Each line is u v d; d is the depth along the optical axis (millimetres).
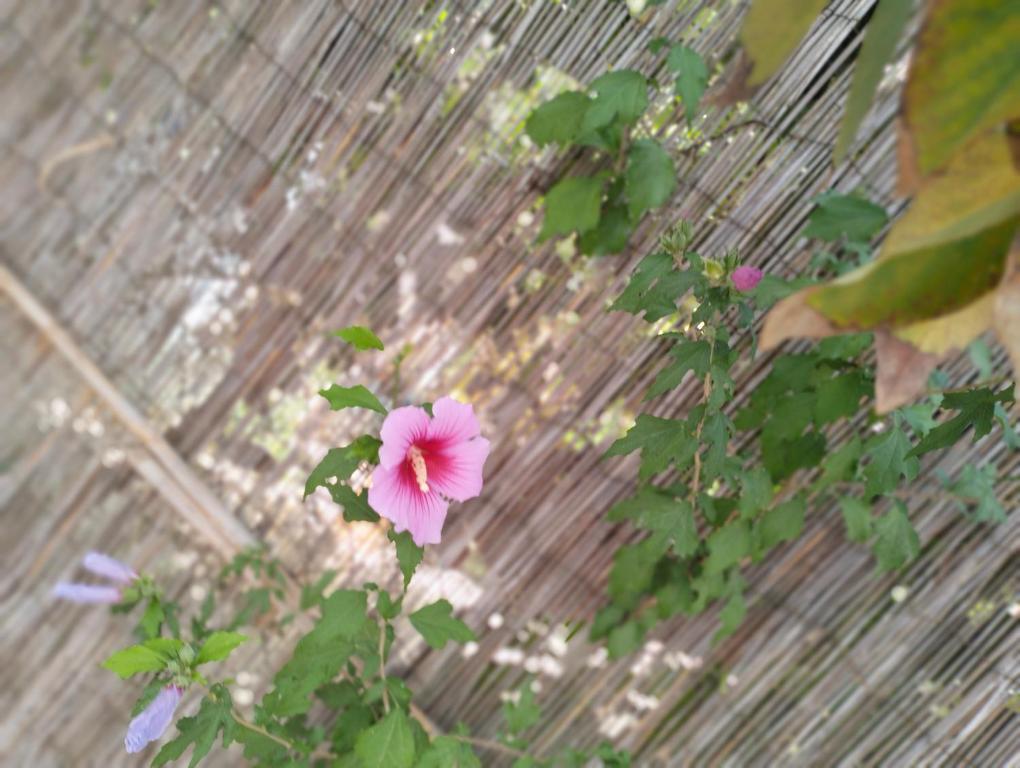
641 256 608
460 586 722
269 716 567
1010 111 200
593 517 688
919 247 221
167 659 471
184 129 689
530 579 712
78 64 700
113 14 679
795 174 572
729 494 663
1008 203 218
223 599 775
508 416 674
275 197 684
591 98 555
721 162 577
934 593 648
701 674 708
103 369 767
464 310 664
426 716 733
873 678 665
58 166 731
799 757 683
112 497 786
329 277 692
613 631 682
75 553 798
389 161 645
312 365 714
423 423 470
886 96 544
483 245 646
